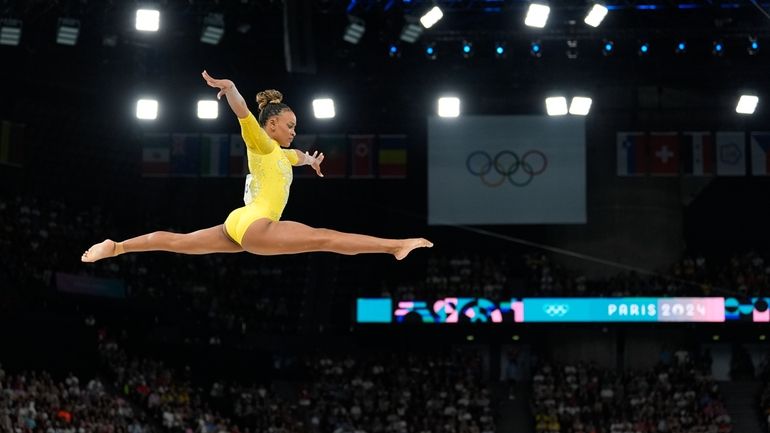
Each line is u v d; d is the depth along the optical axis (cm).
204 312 4981
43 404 3647
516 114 4859
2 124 4816
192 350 4694
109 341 4434
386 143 4597
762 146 4525
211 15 3756
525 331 4750
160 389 4291
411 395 4716
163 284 4928
